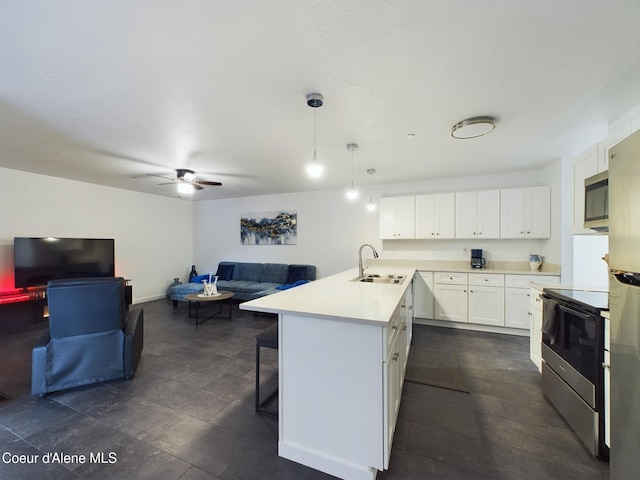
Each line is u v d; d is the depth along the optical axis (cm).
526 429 186
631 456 122
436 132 260
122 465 157
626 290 125
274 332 210
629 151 122
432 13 125
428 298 410
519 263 414
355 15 126
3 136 269
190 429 187
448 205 420
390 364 156
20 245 391
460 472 152
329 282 285
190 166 374
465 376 259
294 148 303
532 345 280
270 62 160
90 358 238
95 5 120
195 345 339
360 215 516
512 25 132
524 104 208
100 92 191
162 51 150
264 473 153
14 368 275
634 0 117
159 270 606
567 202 338
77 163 361
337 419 153
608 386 159
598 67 164
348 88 187
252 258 620
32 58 155
